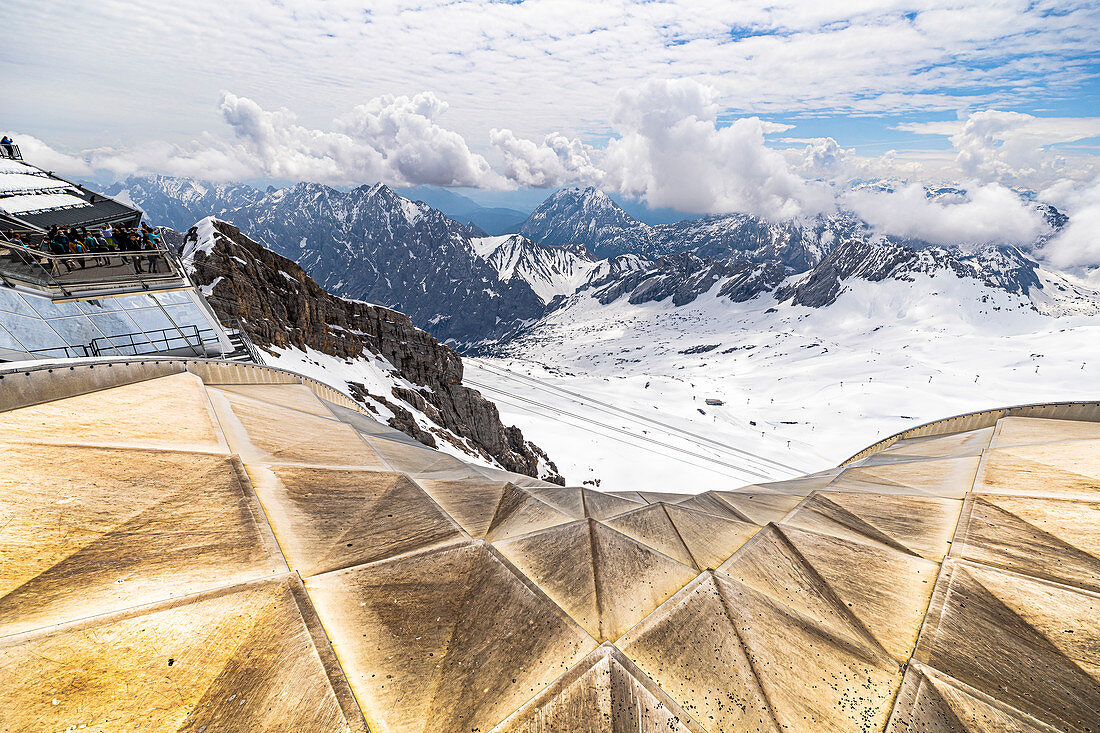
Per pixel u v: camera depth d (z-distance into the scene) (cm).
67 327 2236
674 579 1381
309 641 897
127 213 4144
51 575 902
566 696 920
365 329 12575
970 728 918
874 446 3728
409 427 8538
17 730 659
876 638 1186
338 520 1362
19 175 4125
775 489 2517
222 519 1176
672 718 895
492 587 1206
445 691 916
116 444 1365
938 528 1655
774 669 1066
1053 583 1257
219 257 8194
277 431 1919
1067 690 986
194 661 816
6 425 1306
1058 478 1820
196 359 2355
